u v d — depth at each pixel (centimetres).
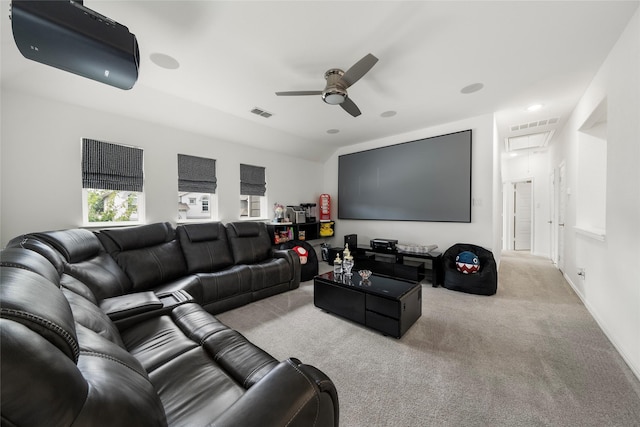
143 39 201
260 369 120
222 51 217
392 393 156
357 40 204
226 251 342
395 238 474
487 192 371
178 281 266
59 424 45
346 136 473
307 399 77
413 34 198
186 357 131
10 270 69
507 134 465
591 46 212
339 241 563
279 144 473
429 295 333
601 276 239
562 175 437
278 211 475
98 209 303
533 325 242
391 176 472
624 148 189
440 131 415
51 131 258
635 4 169
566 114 366
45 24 109
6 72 216
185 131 363
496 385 161
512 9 174
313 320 258
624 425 131
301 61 232
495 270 336
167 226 311
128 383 68
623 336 191
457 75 259
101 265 221
